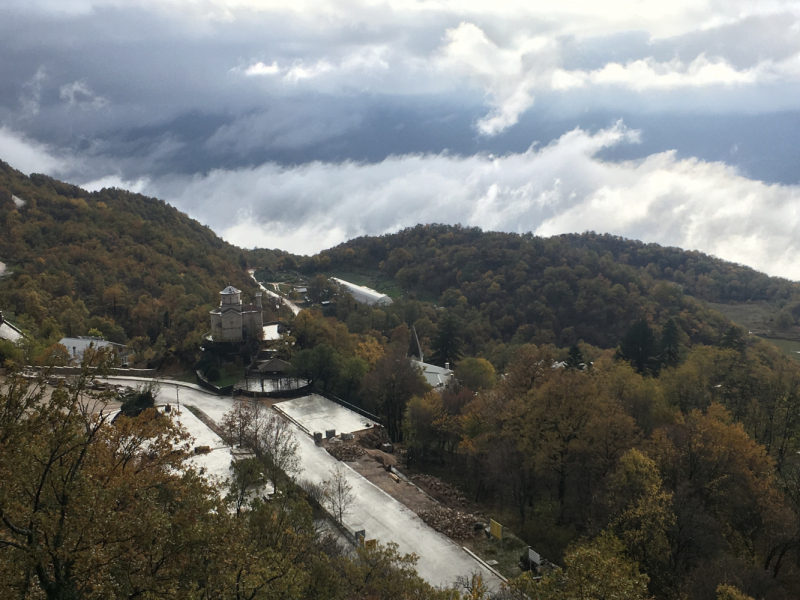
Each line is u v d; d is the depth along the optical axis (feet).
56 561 71.82
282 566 92.17
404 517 200.54
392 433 312.29
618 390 278.67
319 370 355.15
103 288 535.19
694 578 144.36
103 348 91.20
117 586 74.23
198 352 388.78
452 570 170.09
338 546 166.50
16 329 368.07
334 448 260.01
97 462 92.22
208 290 600.39
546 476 219.20
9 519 73.51
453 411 293.64
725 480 186.50
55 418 80.18
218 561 87.04
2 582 67.67
